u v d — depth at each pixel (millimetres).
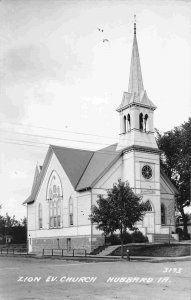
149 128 54438
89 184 50500
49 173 60094
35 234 62312
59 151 58750
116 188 40812
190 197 59812
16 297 16547
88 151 61000
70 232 53750
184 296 16375
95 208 41219
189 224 69250
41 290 18469
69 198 54750
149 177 52969
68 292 17766
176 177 62469
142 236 49875
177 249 41219
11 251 64625
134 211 40094
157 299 15727
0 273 26531
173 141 61312
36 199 63031
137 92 54562
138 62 56281
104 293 17344
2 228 85062
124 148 53250
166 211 55844
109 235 49750
